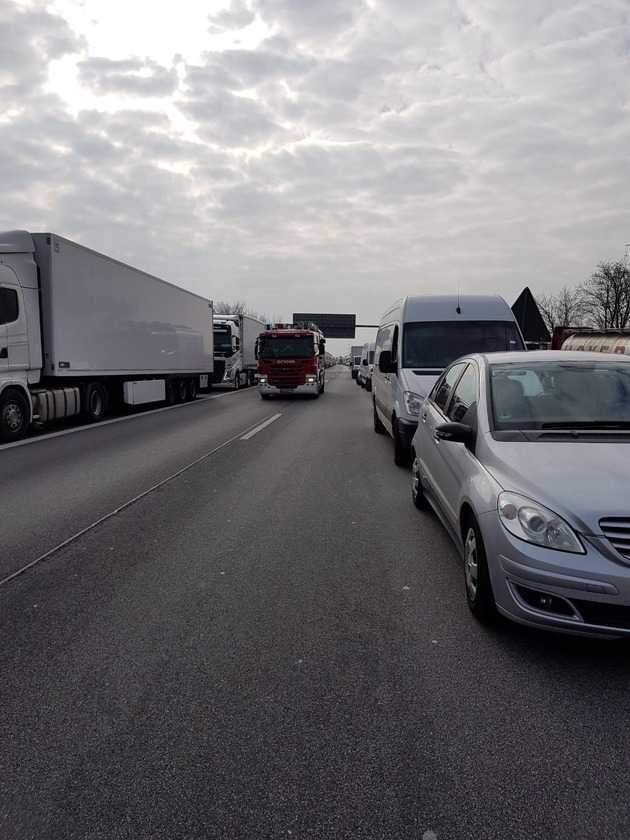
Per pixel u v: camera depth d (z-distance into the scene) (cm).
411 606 418
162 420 1609
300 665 339
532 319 1538
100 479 834
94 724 285
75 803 236
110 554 525
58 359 1341
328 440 1223
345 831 222
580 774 251
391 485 801
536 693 311
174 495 742
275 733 278
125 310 1695
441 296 1041
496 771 253
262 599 429
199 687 316
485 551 368
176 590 445
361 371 3762
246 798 238
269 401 2364
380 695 309
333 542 559
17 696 308
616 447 392
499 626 379
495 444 411
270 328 2638
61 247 1343
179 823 226
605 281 4988
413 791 242
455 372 593
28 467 923
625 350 1457
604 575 317
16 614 404
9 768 255
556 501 337
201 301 2473
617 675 329
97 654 350
